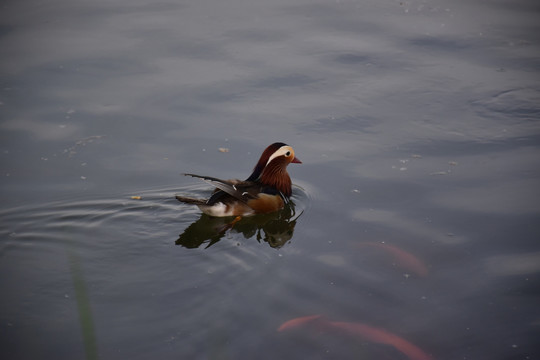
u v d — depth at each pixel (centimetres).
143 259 1034
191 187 1255
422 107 1520
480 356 807
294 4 2144
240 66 1712
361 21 2005
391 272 984
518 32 1931
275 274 980
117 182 1264
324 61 1745
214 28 1941
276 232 1138
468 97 1559
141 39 1858
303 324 859
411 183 1241
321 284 952
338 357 799
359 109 1514
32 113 1483
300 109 1519
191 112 1506
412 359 801
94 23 1966
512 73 1673
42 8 2075
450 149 1352
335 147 1375
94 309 899
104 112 1495
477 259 1011
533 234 1069
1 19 1973
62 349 820
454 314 885
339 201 1201
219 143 1395
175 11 2073
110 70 1678
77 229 1120
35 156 1337
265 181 1244
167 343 823
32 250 1055
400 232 1094
